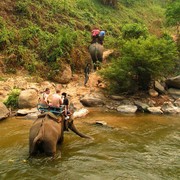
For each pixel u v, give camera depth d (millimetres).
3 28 17312
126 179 7355
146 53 14750
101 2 30469
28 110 12734
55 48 17203
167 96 15617
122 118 12789
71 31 20391
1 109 12242
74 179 7230
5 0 19328
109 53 19641
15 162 8047
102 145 9555
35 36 18156
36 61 16781
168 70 16875
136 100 14961
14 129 10891
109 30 24922
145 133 10906
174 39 23094
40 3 21469
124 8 32344
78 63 17703
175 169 8000
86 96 14602
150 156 8805
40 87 15023
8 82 14914
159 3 39625
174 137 10555
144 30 21203
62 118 9078
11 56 16172
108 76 15414
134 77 15789
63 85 15977
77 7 25625
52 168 7734
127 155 8820
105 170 7785
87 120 12258
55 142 8086
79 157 8523
